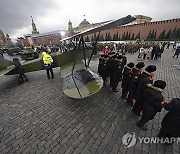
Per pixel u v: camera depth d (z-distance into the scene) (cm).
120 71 492
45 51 696
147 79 317
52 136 320
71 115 402
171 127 250
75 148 282
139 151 270
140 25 3650
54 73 867
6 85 695
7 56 2030
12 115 419
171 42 2848
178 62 1056
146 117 296
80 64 603
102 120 370
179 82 627
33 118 397
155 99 267
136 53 1602
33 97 536
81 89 423
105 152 270
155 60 1148
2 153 281
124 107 430
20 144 302
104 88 580
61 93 559
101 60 586
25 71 724
